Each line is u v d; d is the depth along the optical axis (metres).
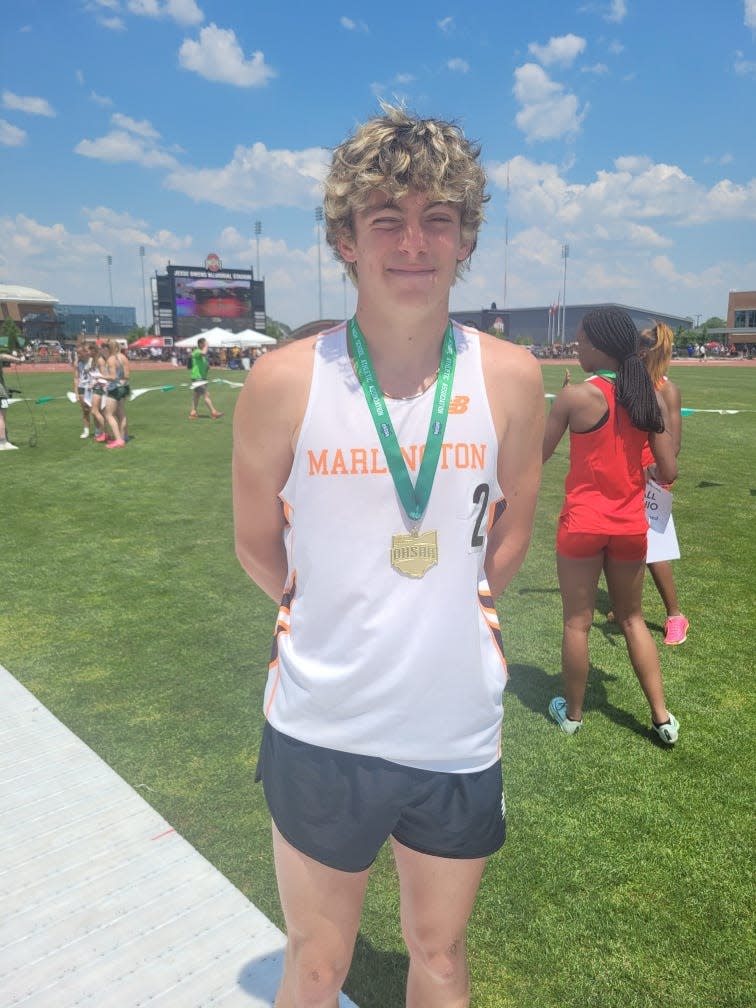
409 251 1.11
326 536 1.17
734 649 3.97
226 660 3.79
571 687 3.09
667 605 4.10
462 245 1.24
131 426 13.79
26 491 7.88
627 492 2.85
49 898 2.14
